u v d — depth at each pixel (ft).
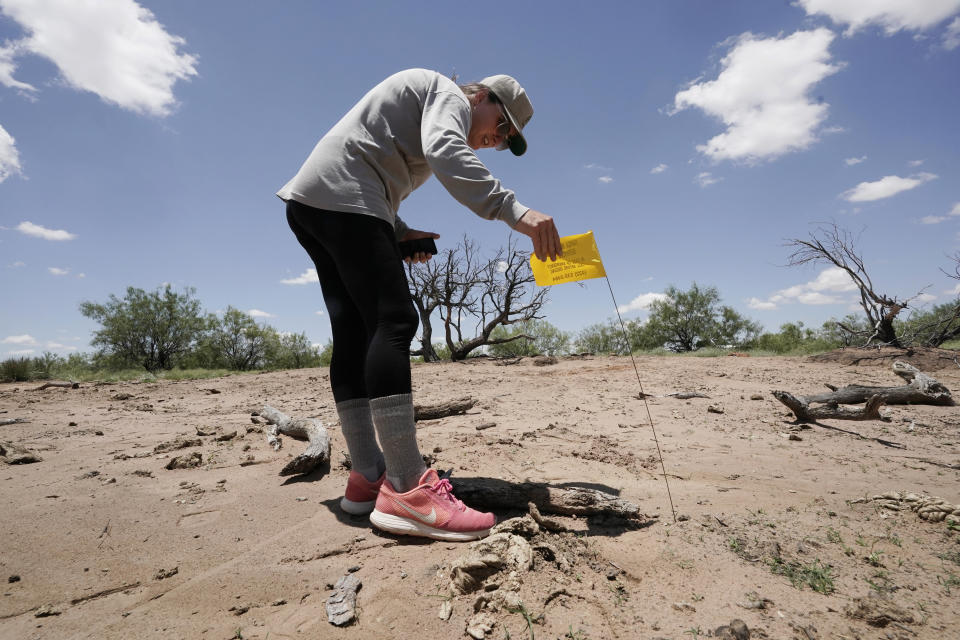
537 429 12.94
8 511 6.88
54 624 4.26
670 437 12.12
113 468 9.38
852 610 4.15
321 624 4.22
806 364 32.71
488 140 7.41
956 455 10.55
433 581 4.86
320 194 6.03
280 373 44.04
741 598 4.42
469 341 58.95
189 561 5.41
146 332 76.33
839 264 48.67
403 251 7.38
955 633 3.90
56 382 33.76
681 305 96.53
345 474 8.68
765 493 7.60
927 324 50.34
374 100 6.31
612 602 4.38
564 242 6.28
